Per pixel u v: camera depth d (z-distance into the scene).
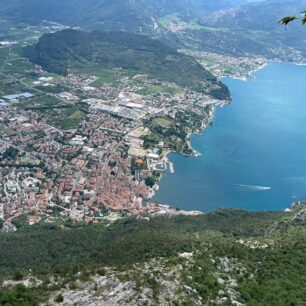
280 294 126.62
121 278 118.88
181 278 123.62
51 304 108.19
